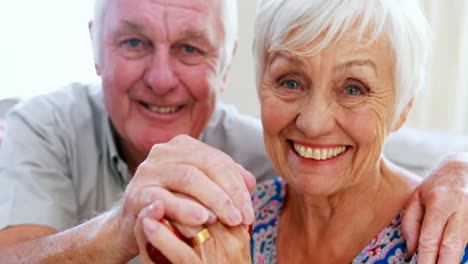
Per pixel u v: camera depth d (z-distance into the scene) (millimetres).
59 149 883
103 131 927
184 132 865
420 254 561
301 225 712
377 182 663
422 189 633
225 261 500
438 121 1604
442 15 1527
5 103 1325
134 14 784
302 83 608
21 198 793
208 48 822
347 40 573
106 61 836
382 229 648
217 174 522
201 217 490
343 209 668
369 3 570
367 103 594
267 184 776
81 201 912
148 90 822
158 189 514
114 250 568
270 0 614
